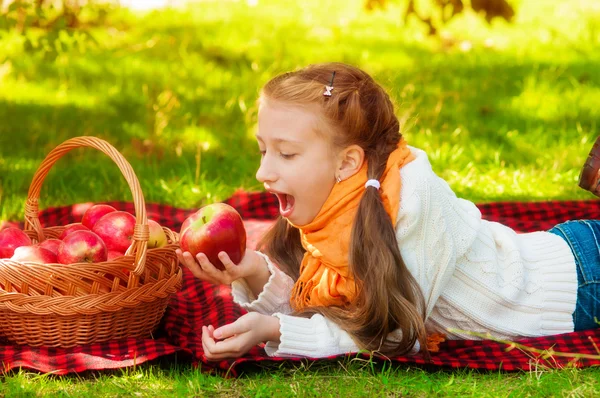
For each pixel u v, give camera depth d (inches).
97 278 120.6
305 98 114.7
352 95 116.3
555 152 228.2
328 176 117.0
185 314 140.6
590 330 129.3
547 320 127.6
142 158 226.5
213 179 214.5
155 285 125.5
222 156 229.1
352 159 117.6
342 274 119.2
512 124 257.6
